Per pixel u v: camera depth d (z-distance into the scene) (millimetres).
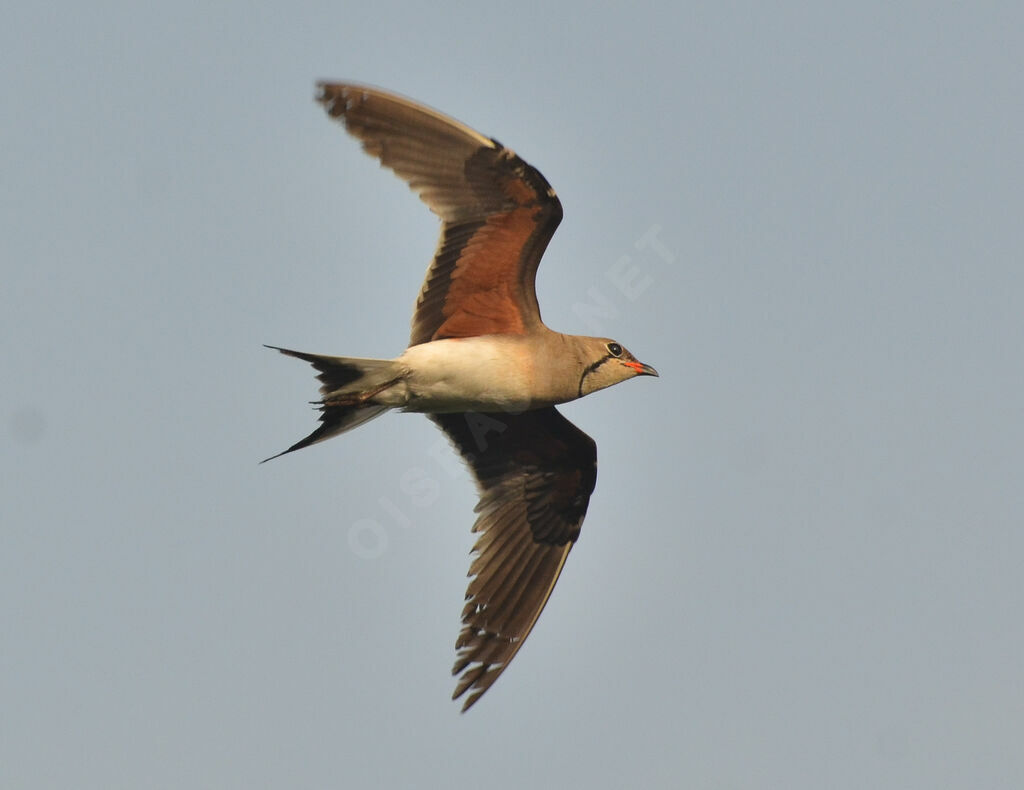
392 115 13898
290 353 14375
